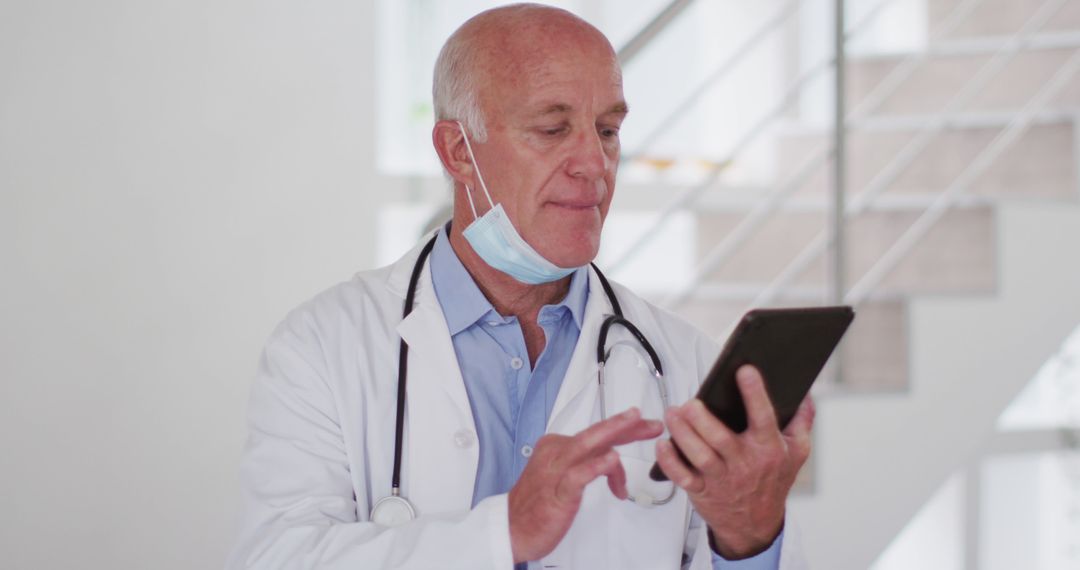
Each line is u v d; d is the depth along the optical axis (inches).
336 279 119.9
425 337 48.2
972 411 101.2
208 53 113.6
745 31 157.0
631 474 48.4
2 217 106.8
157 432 113.2
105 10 109.5
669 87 154.6
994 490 149.2
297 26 117.0
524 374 49.1
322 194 118.9
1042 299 104.5
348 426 47.2
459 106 46.9
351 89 119.6
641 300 54.9
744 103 157.5
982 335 101.3
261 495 45.9
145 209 111.9
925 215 105.0
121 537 112.3
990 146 109.7
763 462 38.3
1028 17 120.9
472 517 40.8
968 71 118.4
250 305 116.4
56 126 108.3
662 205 139.6
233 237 115.4
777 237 115.8
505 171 45.6
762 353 37.9
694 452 37.6
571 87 44.6
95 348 110.6
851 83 123.3
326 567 41.8
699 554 47.7
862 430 95.5
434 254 51.1
